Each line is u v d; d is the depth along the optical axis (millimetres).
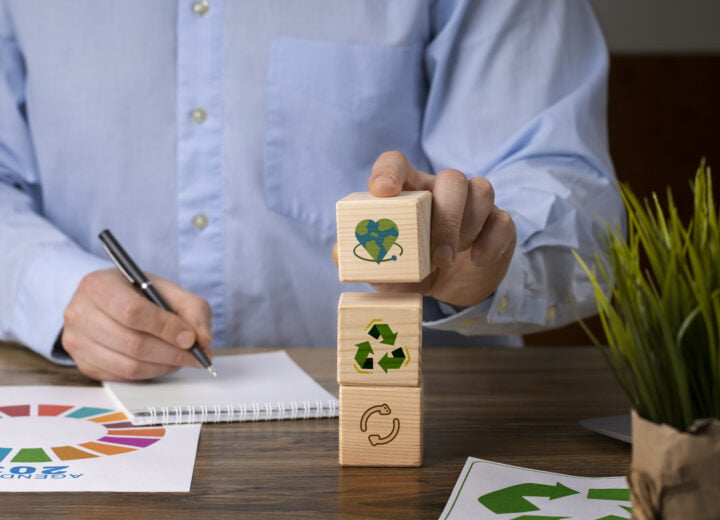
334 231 1167
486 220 667
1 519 485
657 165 3012
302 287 1173
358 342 581
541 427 685
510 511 498
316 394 750
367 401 584
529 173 926
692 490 372
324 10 1140
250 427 684
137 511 501
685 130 2996
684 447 368
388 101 1156
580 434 666
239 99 1139
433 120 1143
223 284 1170
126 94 1148
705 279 392
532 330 879
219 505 513
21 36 1178
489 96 1086
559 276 842
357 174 1168
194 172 1154
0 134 1208
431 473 575
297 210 1159
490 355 969
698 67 2969
